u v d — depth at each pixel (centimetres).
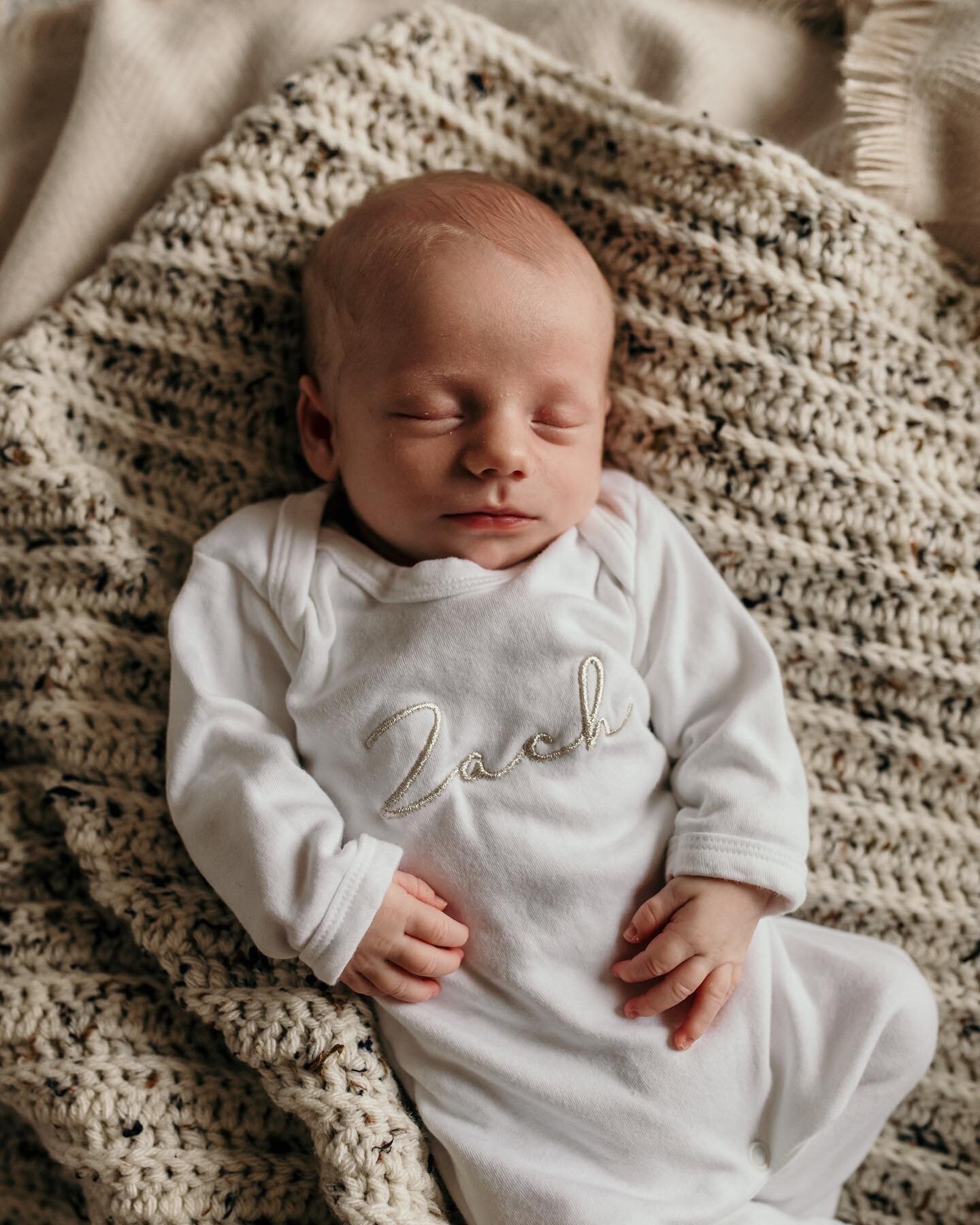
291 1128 115
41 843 124
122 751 121
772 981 112
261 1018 108
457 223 111
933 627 126
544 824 107
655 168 125
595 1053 105
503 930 106
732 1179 105
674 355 125
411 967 105
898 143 124
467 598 111
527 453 107
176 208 124
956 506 125
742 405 124
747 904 107
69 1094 110
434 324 107
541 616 110
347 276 113
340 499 127
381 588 114
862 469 124
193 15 133
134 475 128
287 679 117
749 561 126
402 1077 110
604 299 117
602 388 116
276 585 116
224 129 133
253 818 104
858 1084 110
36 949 118
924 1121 127
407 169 128
